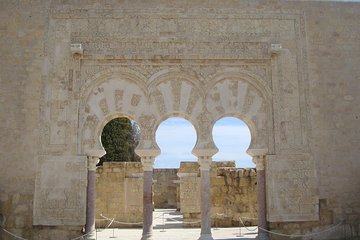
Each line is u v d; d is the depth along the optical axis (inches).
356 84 776.3
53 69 737.0
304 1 792.3
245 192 971.3
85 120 726.5
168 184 1606.8
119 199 1035.3
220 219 964.6
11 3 759.1
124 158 1652.3
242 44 761.6
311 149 741.3
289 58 767.7
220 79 753.0
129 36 751.7
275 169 727.7
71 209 695.7
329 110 759.7
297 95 756.6
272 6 782.5
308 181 730.2
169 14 762.2
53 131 716.7
